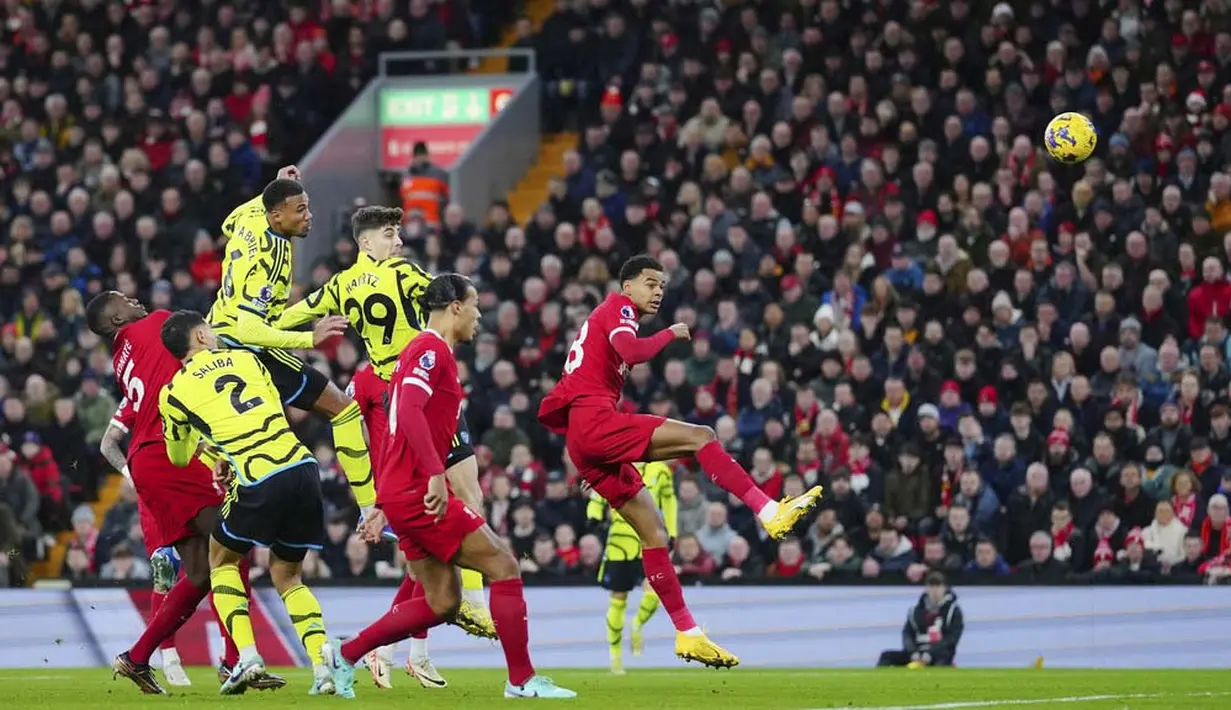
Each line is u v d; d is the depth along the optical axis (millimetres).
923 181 73938
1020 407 62125
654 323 70938
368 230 40031
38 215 83188
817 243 73375
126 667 37656
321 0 92625
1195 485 58562
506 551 32781
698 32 83562
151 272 79125
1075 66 76250
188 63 90812
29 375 73875
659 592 35906
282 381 40656
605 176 78375
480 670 55031
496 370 69375
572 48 87750
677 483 62969
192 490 38781
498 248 77125
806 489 62250
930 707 32812
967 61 78562
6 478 67250
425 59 90688
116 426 41250
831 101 77688
